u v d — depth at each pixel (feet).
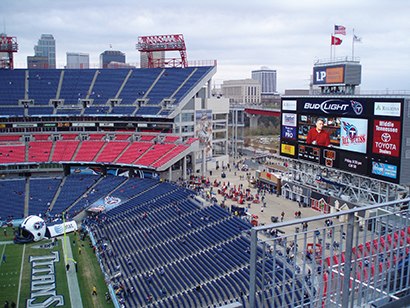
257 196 269.85
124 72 423.23
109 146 360.69
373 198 208.64
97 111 376.48
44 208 289.12
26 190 312.50
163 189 297.53
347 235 65.41
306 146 255.70
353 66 237.66
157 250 206.08
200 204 250.78
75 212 284.82
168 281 172.86
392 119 189.78
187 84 384.27
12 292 176.45
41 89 397.19
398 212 73.00
